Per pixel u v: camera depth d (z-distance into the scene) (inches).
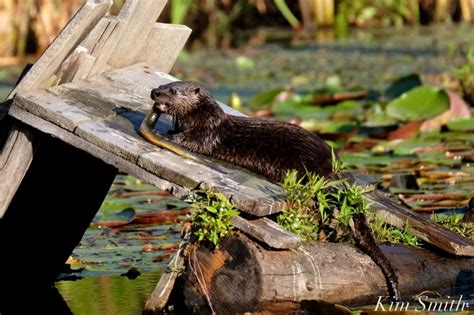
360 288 357.1
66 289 414.6
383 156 612.1
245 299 340.5
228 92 893.2
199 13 1244.5
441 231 386.6
